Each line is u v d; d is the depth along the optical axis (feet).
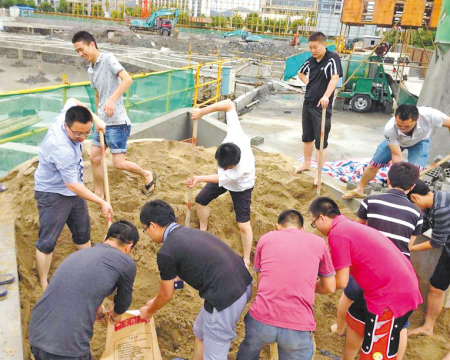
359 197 18.48
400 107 14.61
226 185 14.15
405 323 11.26
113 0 257.55
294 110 44.11
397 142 16.07
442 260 12.87
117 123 15.72
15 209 16.12
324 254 10.01
